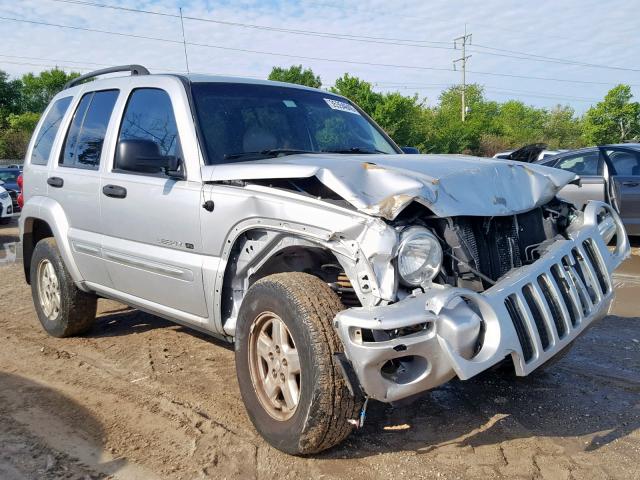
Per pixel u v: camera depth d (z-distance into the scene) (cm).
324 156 391
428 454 328
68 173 512
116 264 460
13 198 1859
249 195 348
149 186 419
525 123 8225
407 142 4134
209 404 400
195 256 389
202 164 389
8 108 6950
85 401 410
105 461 330
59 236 516
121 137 464
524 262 347
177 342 537
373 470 312
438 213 300
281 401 337
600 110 5919
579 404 392
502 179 348
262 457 328
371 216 294
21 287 798
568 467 313
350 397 299
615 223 397
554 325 312
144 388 431
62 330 541
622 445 336
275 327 331
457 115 6812
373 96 4081
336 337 300
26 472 320
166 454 336
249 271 368
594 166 995
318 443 310
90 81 542
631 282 757
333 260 355
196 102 417
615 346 504
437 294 281
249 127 421
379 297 287
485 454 328
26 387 438
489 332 289
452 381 432
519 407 388
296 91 479
